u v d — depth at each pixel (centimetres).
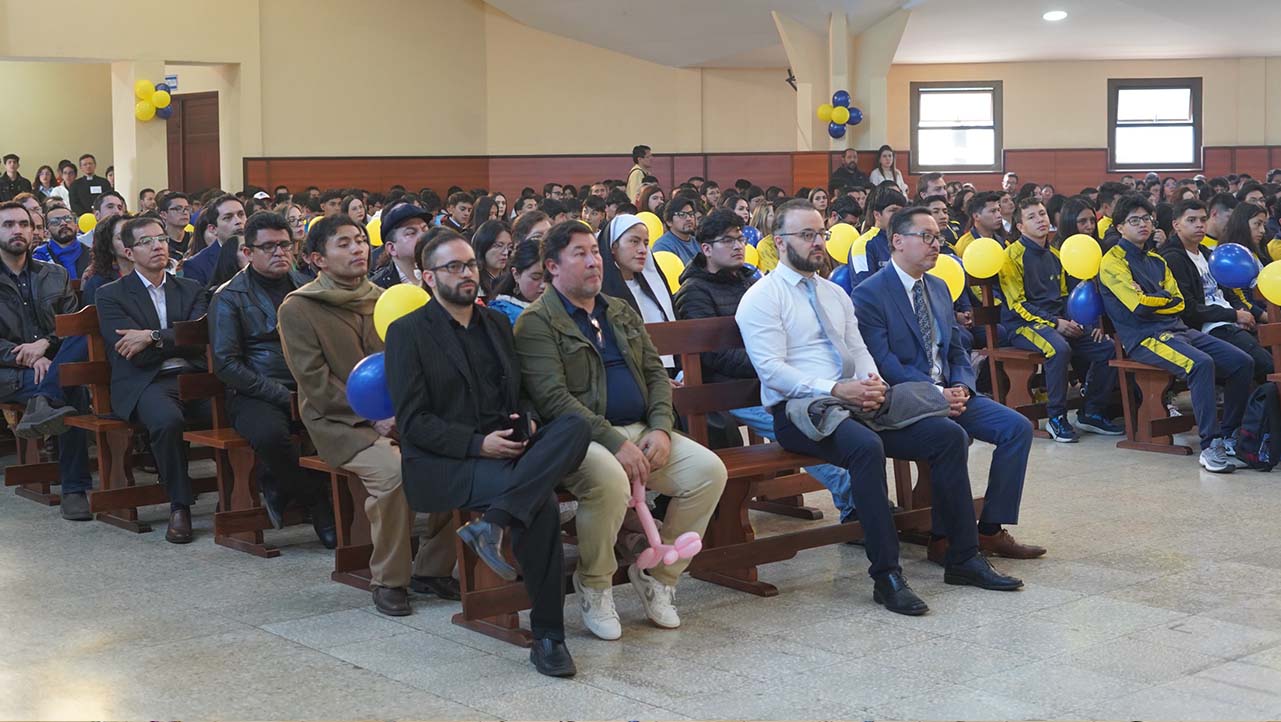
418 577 425
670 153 1783
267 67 1728
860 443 405
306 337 431
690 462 395
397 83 1805
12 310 580
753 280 507
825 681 335
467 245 371
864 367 450
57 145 2034
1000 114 1878
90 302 587
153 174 1670
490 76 1858
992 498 452
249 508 495
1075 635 371
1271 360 652
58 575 449
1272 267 601
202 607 410
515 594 378
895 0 1448
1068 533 492
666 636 377
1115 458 642
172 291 544
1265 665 343
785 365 431
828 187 1473
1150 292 652
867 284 468
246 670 348
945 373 471
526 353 387
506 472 352
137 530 516
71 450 541
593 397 389
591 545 371
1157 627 377
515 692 329
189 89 1816
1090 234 762
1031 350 700
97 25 1628
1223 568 440
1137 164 1881
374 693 329
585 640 374
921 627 381
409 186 1789
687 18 1622
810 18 1498
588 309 400
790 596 418
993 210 779
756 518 534
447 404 368
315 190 1495
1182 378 635
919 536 484
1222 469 602
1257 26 1596
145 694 329
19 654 362
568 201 982
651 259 508
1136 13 1502
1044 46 1727
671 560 376
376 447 410
